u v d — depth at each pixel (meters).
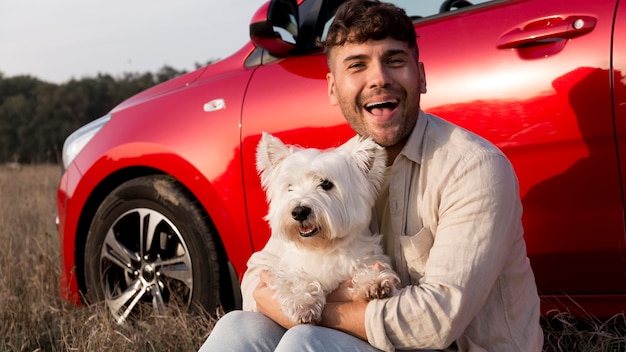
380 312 1.89
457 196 1.94
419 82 2.17
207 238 3.22
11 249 4.52
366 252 2.26
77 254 3.72
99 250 3.55
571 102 2.30
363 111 2.17
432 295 1.84
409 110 2.11
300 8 3.22
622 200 2.27
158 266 3.38
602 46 2.26
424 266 2.06
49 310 3.65
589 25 2.29
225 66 3.38
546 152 2.36
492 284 1.90
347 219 2.21
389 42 2.08
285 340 1.88
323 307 2.00
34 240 4.90
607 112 2.25
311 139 2.85
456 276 1.85
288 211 2.19
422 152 2.07
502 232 1.90
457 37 2.57
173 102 3.39
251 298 2.36
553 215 2.39
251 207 3.06
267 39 2.99
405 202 2.09
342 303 1.99
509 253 1.98
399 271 2.12
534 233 2.43
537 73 2.37
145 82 35.47
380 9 2.08
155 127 3.37
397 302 1.88
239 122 3.08
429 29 2.66
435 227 2.04
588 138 2.29
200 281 3.25
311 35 3.12
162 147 3.30
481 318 1.99
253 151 3.02
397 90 2.10
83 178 3.62
